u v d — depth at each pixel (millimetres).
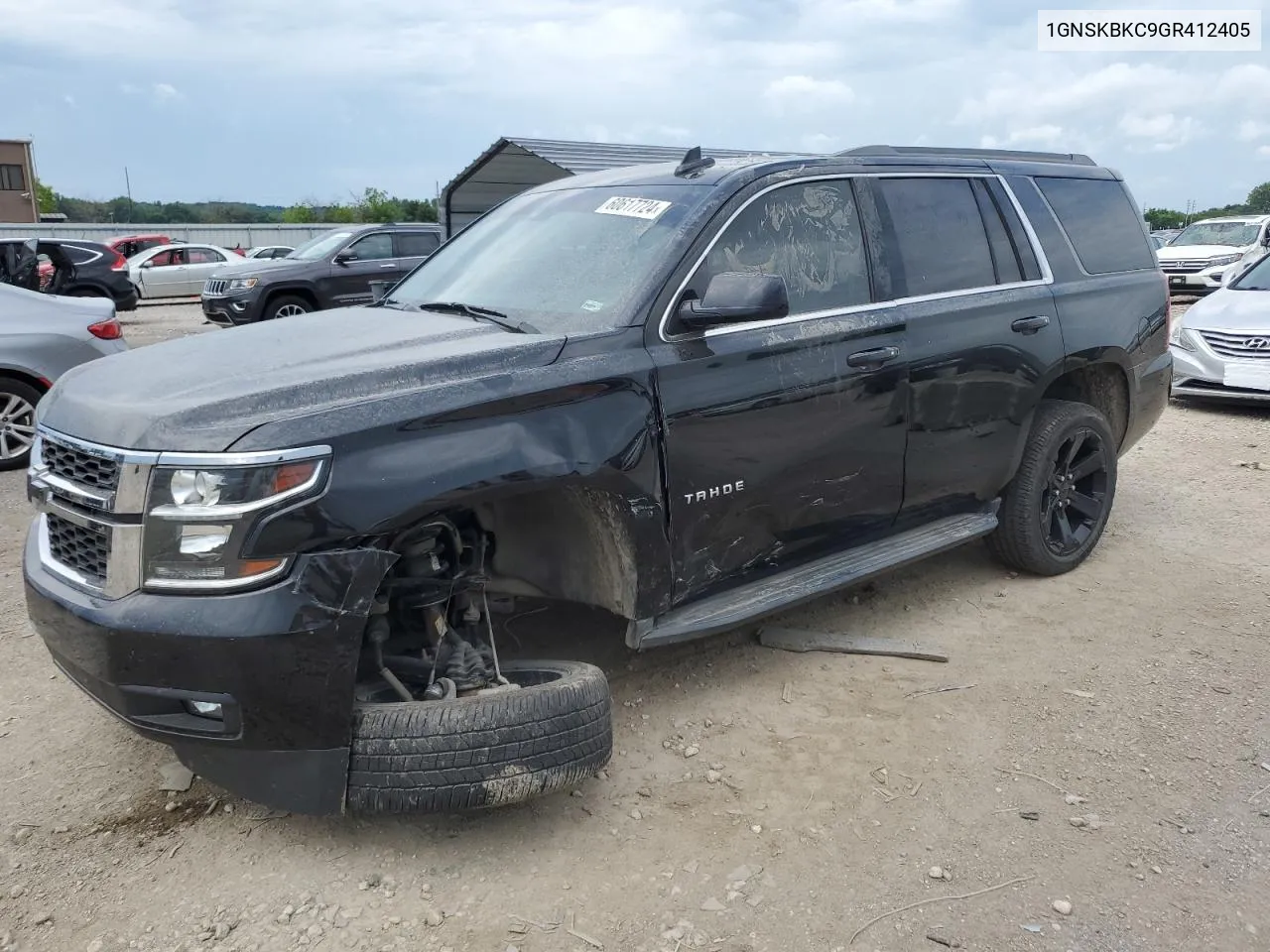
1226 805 3094
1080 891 2711
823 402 3648
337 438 2541
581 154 14836
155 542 2492
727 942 2521
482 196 16859
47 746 3414
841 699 3756
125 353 3318
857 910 2635
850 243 3928
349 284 15227
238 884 2723
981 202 4500
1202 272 19688
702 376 3301
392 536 2689
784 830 2967
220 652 2449
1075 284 4773
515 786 2676
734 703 3723
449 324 3418
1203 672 3961
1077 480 5004
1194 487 6633
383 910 2625
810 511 3738
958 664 4043
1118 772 3275
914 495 4156
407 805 2627
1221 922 2598
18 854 2838
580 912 2623
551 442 2887
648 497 3158
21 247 11742
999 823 3002
